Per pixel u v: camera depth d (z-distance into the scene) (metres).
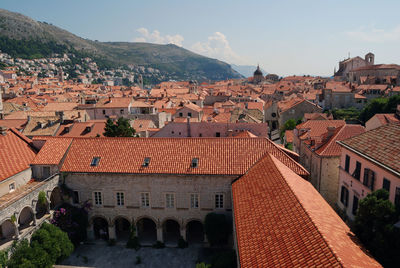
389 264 21.12
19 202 36.34
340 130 47.00
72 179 43.72
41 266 34.72
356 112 101.00
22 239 36.72
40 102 138.12
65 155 45.19
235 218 28.94
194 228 48.41
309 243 19.17
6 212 34.41
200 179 41.09
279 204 25.70
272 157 37.47
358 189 33.41
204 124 67.06
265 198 28.31
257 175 35.12
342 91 111.75
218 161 41.50
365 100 110.62
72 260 41.12
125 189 43.00
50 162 44.12
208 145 43.66
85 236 45.00
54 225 40.44
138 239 45.81
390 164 27.28
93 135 70.56
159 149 44.00
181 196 42.12
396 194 26.09
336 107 113.25
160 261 40.59
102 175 42.81
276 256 19.95
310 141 50.72
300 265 17.89
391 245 21.19
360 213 23.72
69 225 41.97
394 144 29.67
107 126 63.31
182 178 41.44
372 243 22.06
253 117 90.69
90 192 43.78
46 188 41.00
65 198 43.72
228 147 43.06
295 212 23.16
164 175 41.41
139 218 43.72
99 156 44.19
